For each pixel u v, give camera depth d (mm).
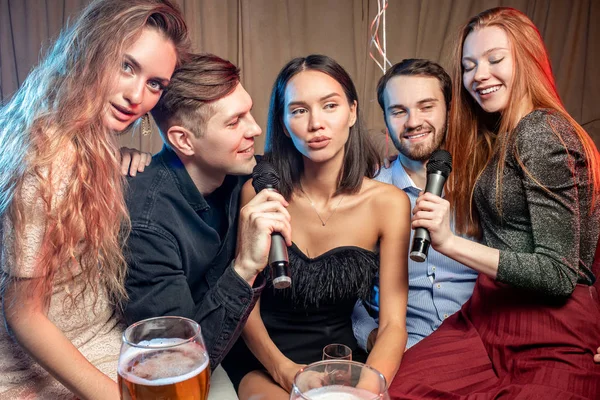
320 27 3977
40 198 1005
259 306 1547
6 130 1113
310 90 1377
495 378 1339
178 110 1288
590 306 1363
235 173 1370
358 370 730
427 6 3932
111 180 1123
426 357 1396
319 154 1413
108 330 1230
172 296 1196
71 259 1096
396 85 1722
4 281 1017
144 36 1175
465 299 1694
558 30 4004
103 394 1013
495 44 1489
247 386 1420
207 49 3934
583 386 1217
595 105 4027
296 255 1506
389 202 1521
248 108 1315
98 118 1127
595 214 1404
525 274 1312
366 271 1507
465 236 1612
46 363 1021
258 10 3928
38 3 3867
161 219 1229
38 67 1187
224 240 1418
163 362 774
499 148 1483
